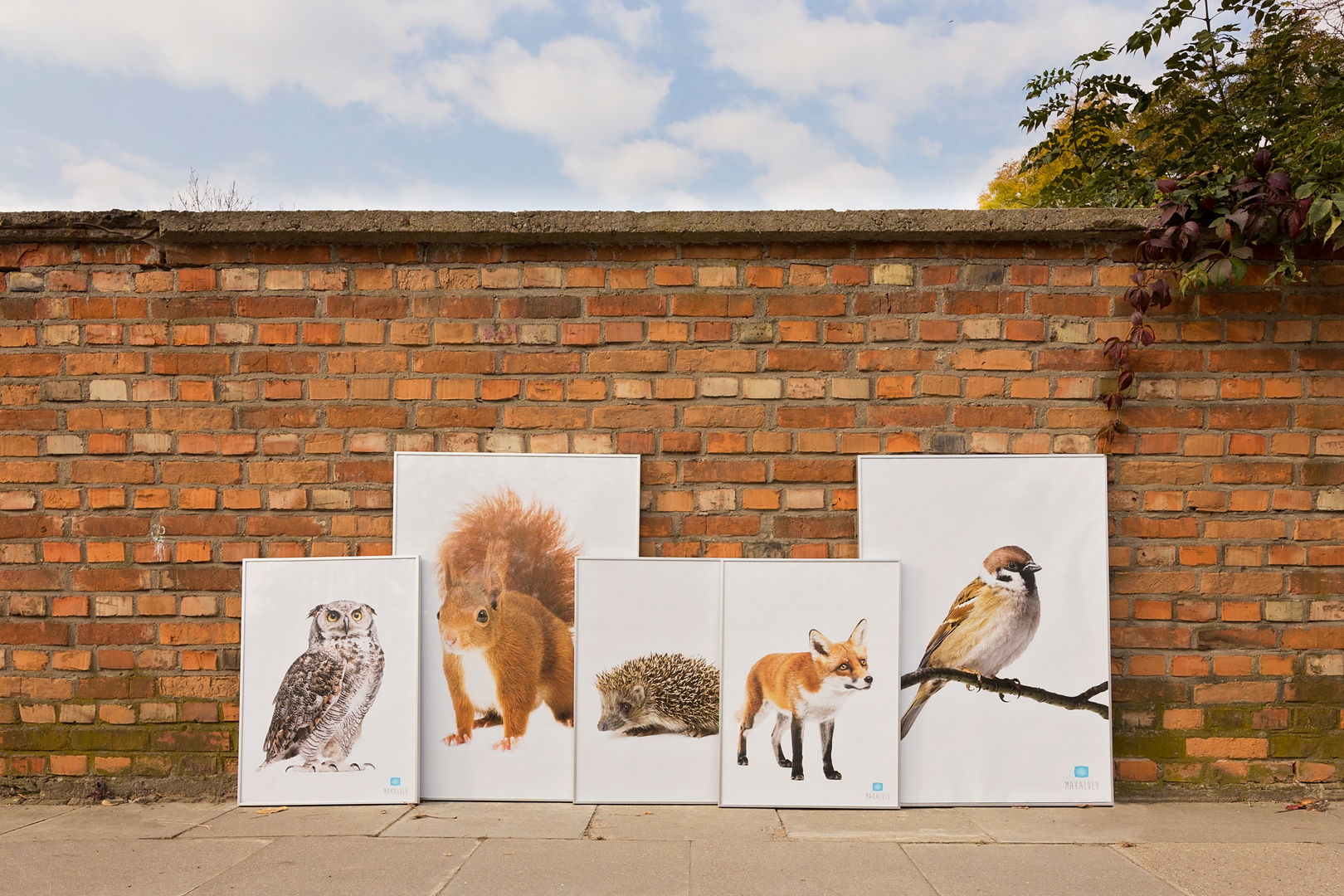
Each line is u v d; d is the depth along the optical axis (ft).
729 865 9.59
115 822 11.05
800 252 12.00
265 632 11.80
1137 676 11.82
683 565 11.80
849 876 9.32
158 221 11.86
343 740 11.70
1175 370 11.85
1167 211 11.36
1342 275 11.78
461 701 11.84
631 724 11.66
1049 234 11.82
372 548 12.04
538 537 11.94
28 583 12.04
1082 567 11.76
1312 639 11.72
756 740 11.54
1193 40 18.34
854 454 11.94
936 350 11.94
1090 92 20.45
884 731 11.55
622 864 9.62
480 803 11.68
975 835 10.55
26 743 12.00
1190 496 11.82
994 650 11.71
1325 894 8.90
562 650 11.87
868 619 11.66
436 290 12.06
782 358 11.96
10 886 9.11
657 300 12.01
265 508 12.04
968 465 11.84
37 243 12.05
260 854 9.94
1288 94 18.12
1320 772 11.69
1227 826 10.83
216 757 11.94
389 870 9.45
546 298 12.06
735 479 11.96
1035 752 11.61
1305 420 11.77
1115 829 10.75
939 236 11.87
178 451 12.05
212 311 12.05
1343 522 11.72
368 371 12.05
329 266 12.07
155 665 12.00
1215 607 11.77
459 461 11.98
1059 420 11.89
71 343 12.05
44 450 12.05
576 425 12.04
